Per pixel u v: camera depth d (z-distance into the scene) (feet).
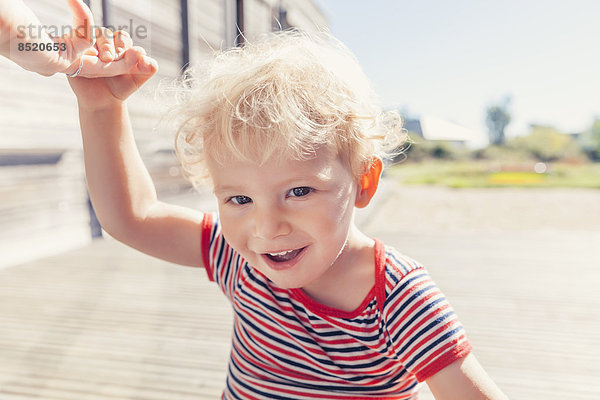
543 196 46.93
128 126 3.51
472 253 17.79
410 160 106.93
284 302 3.18
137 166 3.59
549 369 8.57
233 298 3.48
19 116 16.99
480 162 109.29
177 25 26.40
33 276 14.74
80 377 8.26
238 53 3.35
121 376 8.29
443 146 107.96
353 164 2.89
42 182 18.53
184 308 11.75
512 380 8.20
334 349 3.10
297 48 3.04
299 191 2.65
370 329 2.97
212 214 3.83
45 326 10.61
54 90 18.69
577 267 15.61
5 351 9.32
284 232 2.64
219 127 2.68
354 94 2.94
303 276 2.74
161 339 9.87
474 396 2.68
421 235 21.67
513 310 11.60
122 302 12.24
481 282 14.01
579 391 7.80
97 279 14.37
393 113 3.39
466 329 10.47
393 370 3.14
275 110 2.60
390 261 2.99
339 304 3.05
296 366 3.24
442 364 2.74
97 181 3.45
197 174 3.29
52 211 18.98
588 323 10.69
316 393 3.21
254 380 3.36
